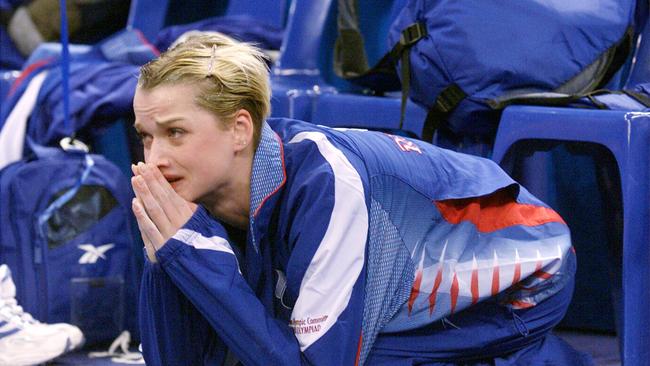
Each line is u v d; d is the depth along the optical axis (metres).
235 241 5.76
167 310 5.53
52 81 9.50
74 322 8.96
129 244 9.21
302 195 5.23
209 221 5.26
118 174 9.23
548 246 6.12
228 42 5.30
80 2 12.76
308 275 5.15
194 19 12.48
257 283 5.54
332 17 9.92
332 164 5.26
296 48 9.73
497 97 7.80
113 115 9.41
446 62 7.91
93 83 9.44
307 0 9.86
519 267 5.98
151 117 5.13
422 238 5.71
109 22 13.04
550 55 7.87
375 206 5.44
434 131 8.11
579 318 9.49
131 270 9.22
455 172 5.94
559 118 7.23
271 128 5.62
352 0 9.61
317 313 5.12
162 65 5.16
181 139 5.13
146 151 5.31
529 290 6.18
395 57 8.32
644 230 6.77
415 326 5.89
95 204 9.08
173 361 5.69
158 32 11.76
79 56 10.18
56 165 9.01
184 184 5.21
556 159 9.16
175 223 5.19
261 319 5.16
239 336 5.18
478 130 8.05
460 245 5.84
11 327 8.05
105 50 10.20
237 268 5.25
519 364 6.23
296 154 5.36
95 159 9.17
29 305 8.84
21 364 8.02
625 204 6.82
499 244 5.98
